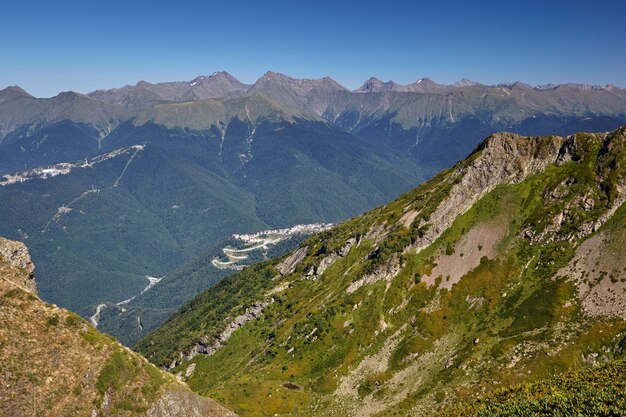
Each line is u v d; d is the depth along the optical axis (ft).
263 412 520.83
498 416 332.19
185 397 318.45
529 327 556.10
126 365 302.66
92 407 272.92
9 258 336.29
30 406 255.29
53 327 289.53
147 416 291.99
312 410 529.04
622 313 526.16
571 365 484.74
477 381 493.77
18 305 287.69
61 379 272.31
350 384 558.15
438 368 539.70
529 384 398.62
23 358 267.80
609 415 288.10
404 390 522.47
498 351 527.40
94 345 296.10
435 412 467.52
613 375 362.74
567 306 563.07
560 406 312.29
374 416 491.72
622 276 563.89
